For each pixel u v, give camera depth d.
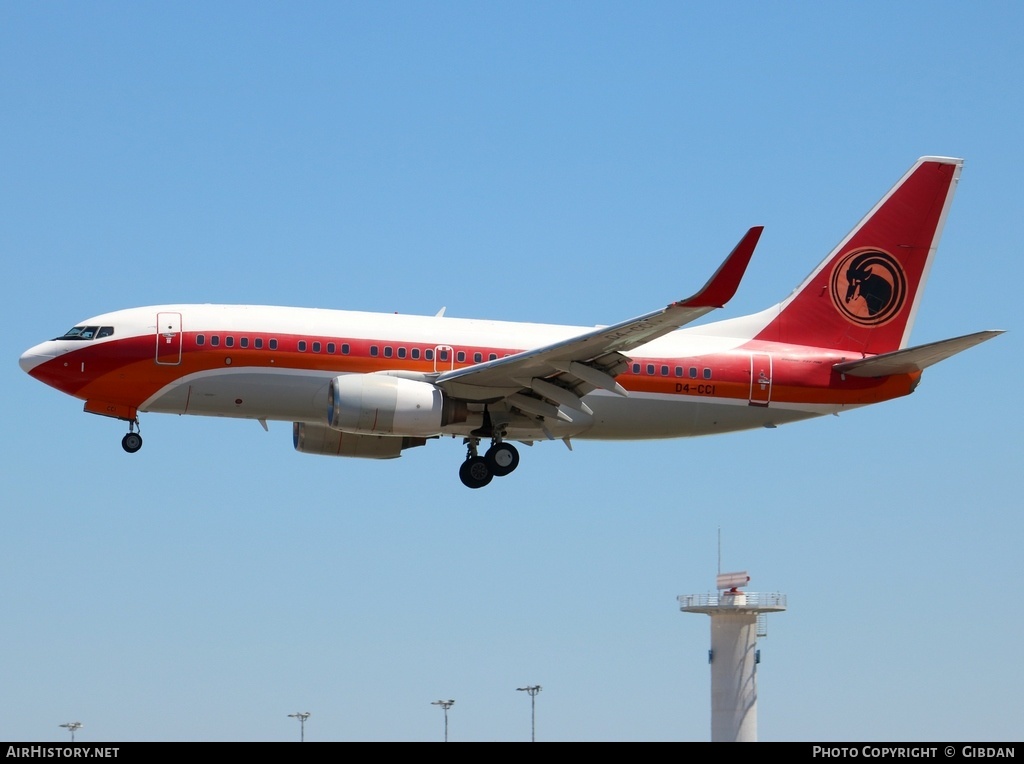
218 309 101.56
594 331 92.12
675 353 107.88
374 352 101.38
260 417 101.56
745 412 109.06
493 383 100.25
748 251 84.44
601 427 106.88
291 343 100.19
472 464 106.12
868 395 111.31
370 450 109.25
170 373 99.12
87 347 98.75
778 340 112.94
